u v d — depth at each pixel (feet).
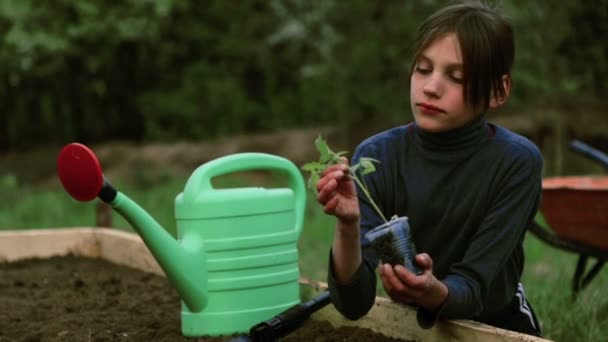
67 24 38.55
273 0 37.76
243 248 10.10
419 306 8.35
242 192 10.13
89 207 29.55
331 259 8.20
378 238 7.71
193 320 10.15
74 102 44.06
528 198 8.59
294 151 37.22
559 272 15.53
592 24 33.17
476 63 8.25
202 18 43.65
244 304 10.13
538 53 31.45
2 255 16.62
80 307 12.20
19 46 37.29
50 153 42.27
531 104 36.04
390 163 9.01
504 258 8.45
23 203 30.45
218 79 43.32
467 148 8.65
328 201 7.52
